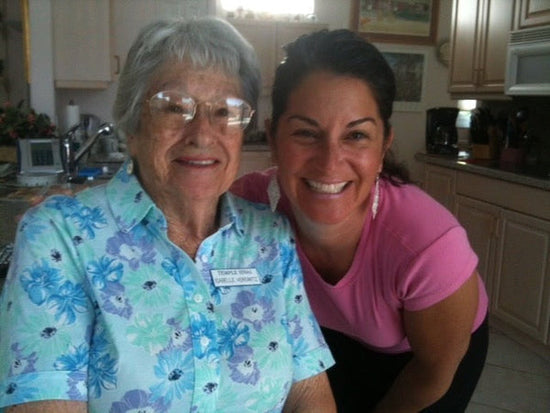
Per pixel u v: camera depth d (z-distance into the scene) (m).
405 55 5.47
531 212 3.05
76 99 4.63
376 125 1.08
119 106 1.03
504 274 3.28
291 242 1.16
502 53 3.68
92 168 3.10
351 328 1.38
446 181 3.93
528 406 2.54
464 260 1.16
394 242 1.17
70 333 0.89
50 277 0.90
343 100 1.03
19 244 0.93
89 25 4.01
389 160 1.29
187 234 1.06
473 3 3.99
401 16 5.39
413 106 5.58
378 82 1.06
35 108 3.88
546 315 2.95
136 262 0.96
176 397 0.92
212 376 0.95
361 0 5.28
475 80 3.98
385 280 1.20
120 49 4.44
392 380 1.52
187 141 0.98
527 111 3.72
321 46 1.05
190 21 1.00
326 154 1.06
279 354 1.04
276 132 1.13
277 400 1.05
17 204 2.13
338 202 1.11
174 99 0.97
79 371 0.89
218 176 1.02
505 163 3.70
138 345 0.91
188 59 0.98
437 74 5.57
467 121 5.23
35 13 3.76
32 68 3.82
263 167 4.32
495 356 3.04
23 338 0.86
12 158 3.03
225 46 1.00
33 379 0.85
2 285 1.17
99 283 0.93
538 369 2.92
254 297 1.05
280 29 4.95
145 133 1.00
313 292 1.35
